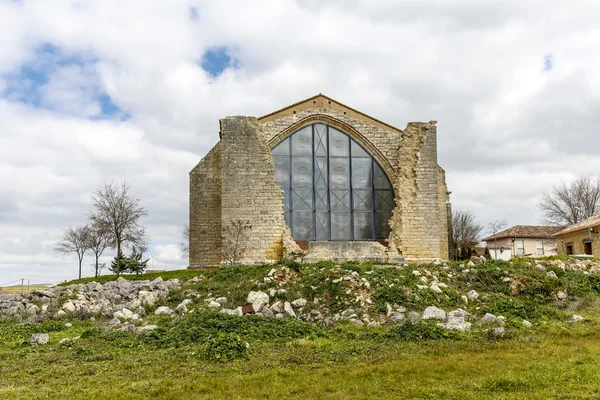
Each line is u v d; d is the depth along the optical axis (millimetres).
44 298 30438
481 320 22375
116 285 32469
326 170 43281
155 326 23109
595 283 29734
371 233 42875
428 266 31047
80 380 14867
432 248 39906
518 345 18109
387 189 43531
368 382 13945
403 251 39500
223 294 28234
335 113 43719
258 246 37969
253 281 29250
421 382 13820
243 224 38094
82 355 18312
